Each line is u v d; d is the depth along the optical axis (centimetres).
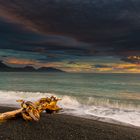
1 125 700
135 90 3684
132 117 1122
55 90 3562
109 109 1384
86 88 4047
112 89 3878
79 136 652
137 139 667
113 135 692
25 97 1973
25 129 672
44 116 900
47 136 625
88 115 1162
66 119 901
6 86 4156
